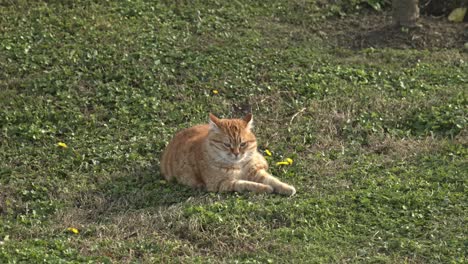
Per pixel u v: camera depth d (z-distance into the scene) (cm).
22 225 1481
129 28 2272
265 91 2016
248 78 2067
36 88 1997
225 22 2366
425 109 1902
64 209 1555
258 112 1948
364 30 2398
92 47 2161
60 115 1905
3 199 1596
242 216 1452
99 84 2011
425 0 2527
